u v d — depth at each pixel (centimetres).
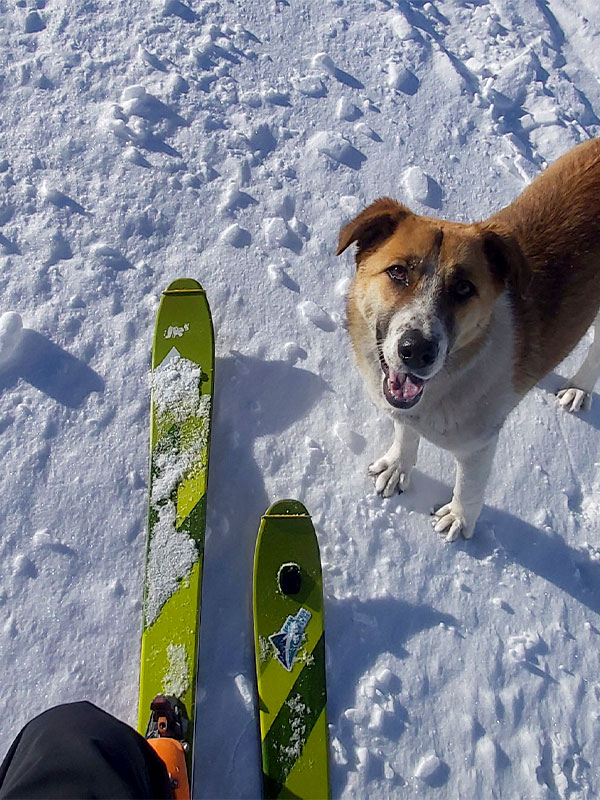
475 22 491
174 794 208
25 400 304
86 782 168
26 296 332
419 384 226
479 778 242
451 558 288
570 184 277
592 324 300
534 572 289
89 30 430
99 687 247
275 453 305
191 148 393
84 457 294
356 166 402
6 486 283
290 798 225
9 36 421
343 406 323
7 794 165
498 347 238
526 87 456
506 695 258
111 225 359
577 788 244
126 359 320
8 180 366
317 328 343
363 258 242
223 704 246
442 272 216
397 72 445
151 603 253
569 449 326
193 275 351
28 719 239
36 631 255
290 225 374
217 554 278
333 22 465
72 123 390
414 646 265
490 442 255
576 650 272
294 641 251
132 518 282
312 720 239
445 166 412
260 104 418
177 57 427
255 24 454
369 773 238
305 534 270
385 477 298
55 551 271
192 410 295
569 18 511
